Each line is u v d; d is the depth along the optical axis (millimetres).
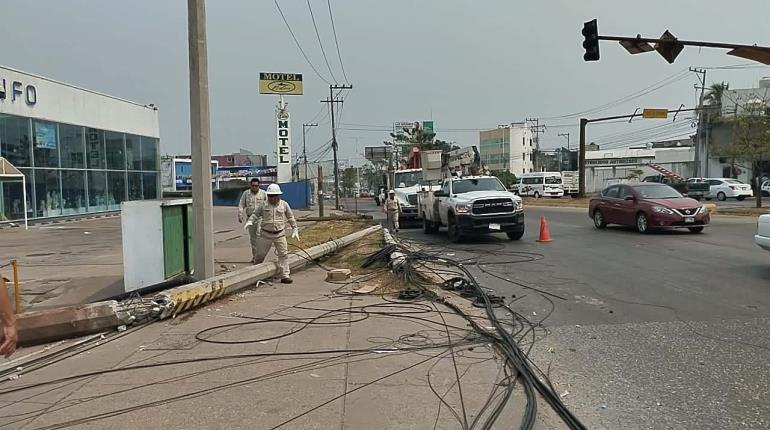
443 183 20266
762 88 58656
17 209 27734
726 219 23250
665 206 17484
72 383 5316
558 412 4484
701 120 59438
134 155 40312
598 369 5520
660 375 5316
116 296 8758
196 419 4426
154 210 9000
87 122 34125
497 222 16781
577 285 9836
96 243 18672
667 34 18562
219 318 7750
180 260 9695
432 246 16469
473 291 9227
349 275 10992
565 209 35062
